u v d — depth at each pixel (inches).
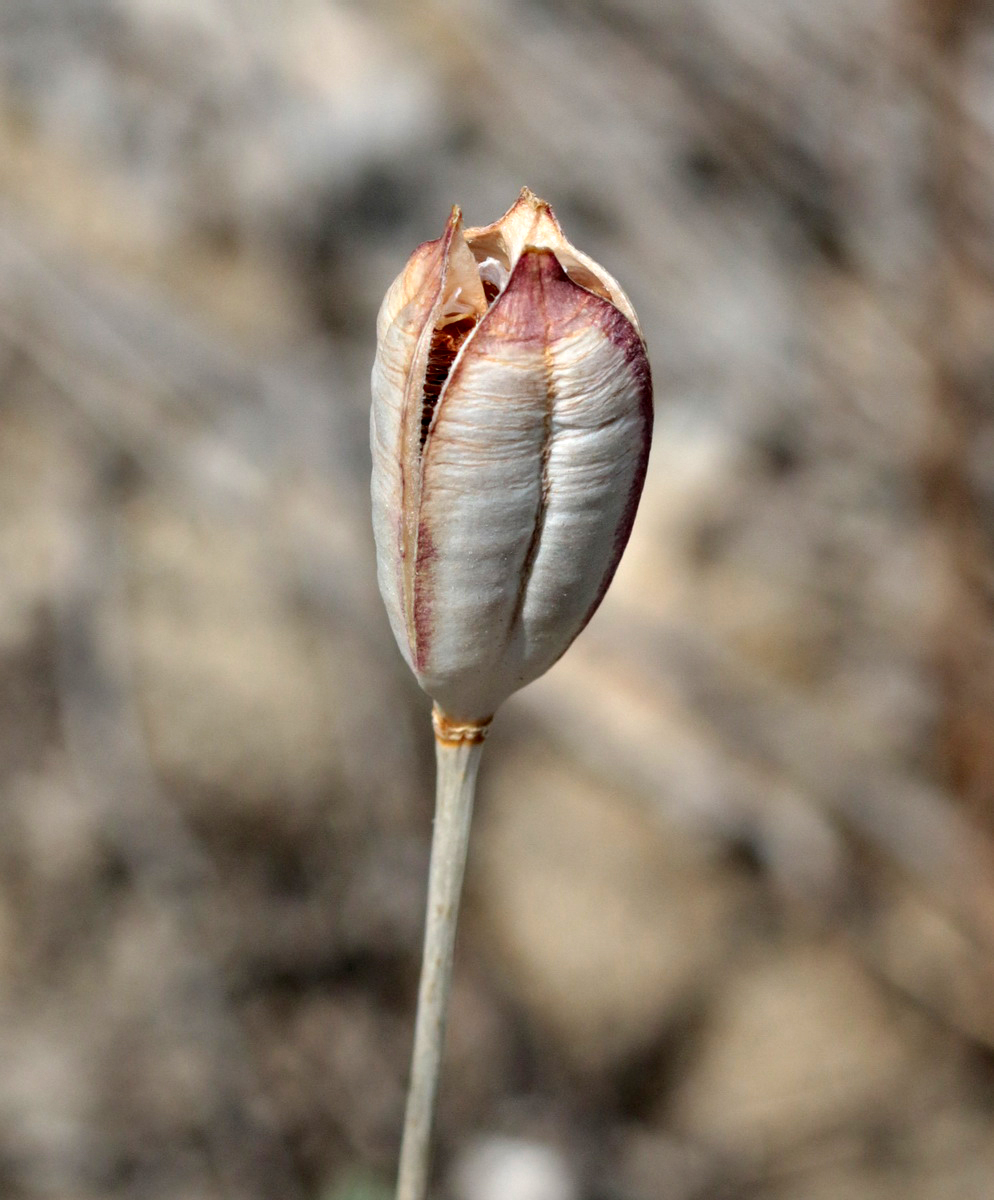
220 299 31.1
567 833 28.1
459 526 9.8
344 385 30.4
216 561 28.1
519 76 32.3
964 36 26.0
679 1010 27.1
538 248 9.6
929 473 26.7
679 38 30.0
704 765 27.7
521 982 27.1
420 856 26.4
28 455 28.8
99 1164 22.9
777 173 29.1
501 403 9.7
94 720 26.4
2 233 29.9
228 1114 23.6
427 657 10.1
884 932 27.4
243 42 33.3
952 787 27.1
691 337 30.3
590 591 10.1
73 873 25.2
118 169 32.3
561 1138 25.3
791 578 28.8
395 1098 24.5
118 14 33.6
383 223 32.5
